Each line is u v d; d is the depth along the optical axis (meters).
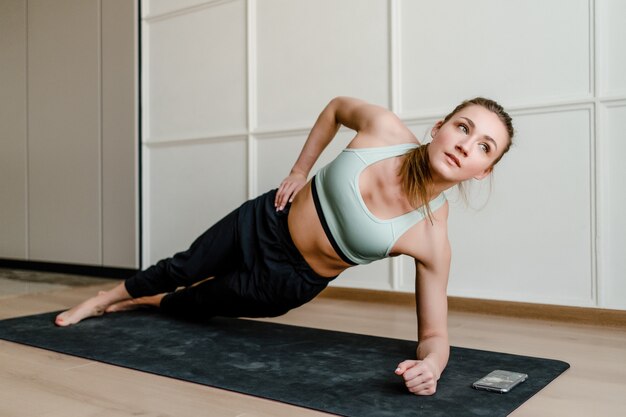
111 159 3.52
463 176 1.29
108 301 2.11
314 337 1.84
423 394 1.26
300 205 1.62
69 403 1.23
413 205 1.41
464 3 2.36
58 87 3.77
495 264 2.32
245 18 2.97
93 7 3.58
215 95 3.09
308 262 1.66
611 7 2.08
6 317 2.22
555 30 2.18
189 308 2.01
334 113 1.76
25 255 4.00
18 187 4.02
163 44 3.30
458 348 1.72
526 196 2.25
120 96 3.47
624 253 2.07
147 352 1.64
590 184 2.12
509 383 1.32
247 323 2.05
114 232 3.51
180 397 1.27
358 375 1.42
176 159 3.26
